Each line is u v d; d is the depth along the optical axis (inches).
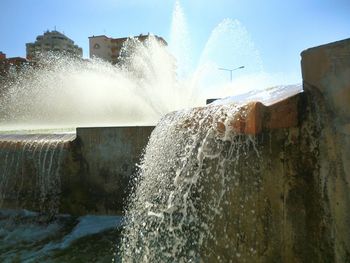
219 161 89.4
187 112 108.0
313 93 74.6
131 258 128.2
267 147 80.0
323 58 72.5
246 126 77.0
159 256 114.5
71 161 185.5
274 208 79.2
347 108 67.7
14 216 187.6
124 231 154.3
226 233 89.2
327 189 70.9
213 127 89.4
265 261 80.8
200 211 97.9
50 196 188.9
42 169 189.6
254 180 82.2
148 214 124.4
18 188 193.6
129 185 175.6
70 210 186.1
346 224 67.5
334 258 69.4
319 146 72.7
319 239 72.2
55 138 197.9
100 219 179.2
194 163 98.7
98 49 2082.9
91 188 182.7
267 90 126.8
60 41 2503.7
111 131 178.7
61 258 136.3
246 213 84.0
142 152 173.6
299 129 76.4
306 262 74.4
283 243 77.9
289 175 77.0
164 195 115.3
